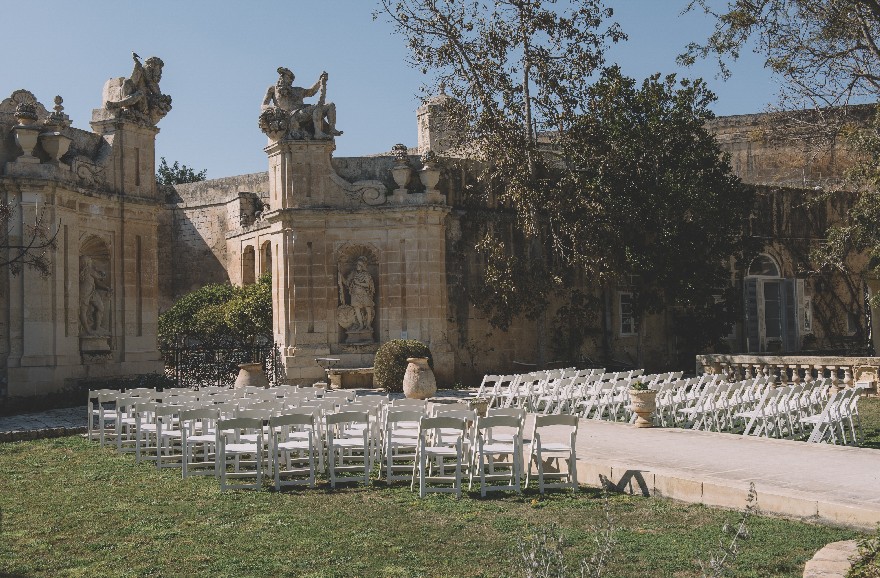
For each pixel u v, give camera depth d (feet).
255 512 35.14
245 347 89.61
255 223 123.03
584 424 55.47
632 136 93.15
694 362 107.04
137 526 33.01
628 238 93.61
